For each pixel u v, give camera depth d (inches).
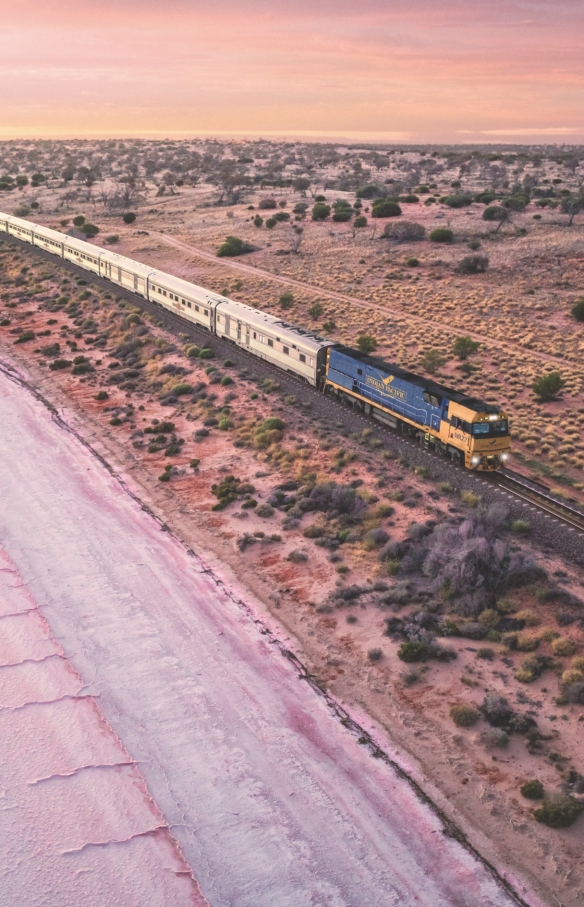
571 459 1792.6
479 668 1104.8
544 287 3449.8
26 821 898.1
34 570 1412.4
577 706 1020.5
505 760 947.3
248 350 2497.5
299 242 4439.0
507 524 1430.9
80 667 1153.4
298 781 940.0
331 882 812.6
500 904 777.6
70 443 1963.6
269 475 1734.7
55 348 2701.8
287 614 1256.8
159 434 1995.6
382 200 5442.9
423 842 851.4
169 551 1460.4
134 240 4847.4
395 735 1000.2
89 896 808.9
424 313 3191.4
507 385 2369.6
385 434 1862.7
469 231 4343.0
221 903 795.4
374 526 1473.9
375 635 1190.3
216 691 1096.2
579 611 1187.3
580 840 841.5
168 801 920.3
